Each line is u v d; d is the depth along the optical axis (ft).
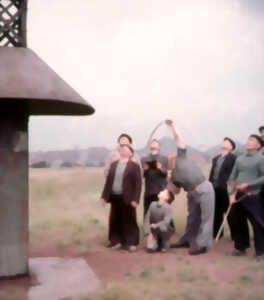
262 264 18.22
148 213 21.63
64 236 25.05
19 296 13.74
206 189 20.84
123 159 22.49
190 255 20.53
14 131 15.78
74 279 15.96
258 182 19.45
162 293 14.11
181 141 21.08
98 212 37.01
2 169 15.66
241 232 20.45
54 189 56.75
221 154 24.61
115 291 14.01
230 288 14.83
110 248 22.18
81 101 15.61
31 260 19.22
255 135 20.12
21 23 16.19
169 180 21.88
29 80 14.85
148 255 20.54
